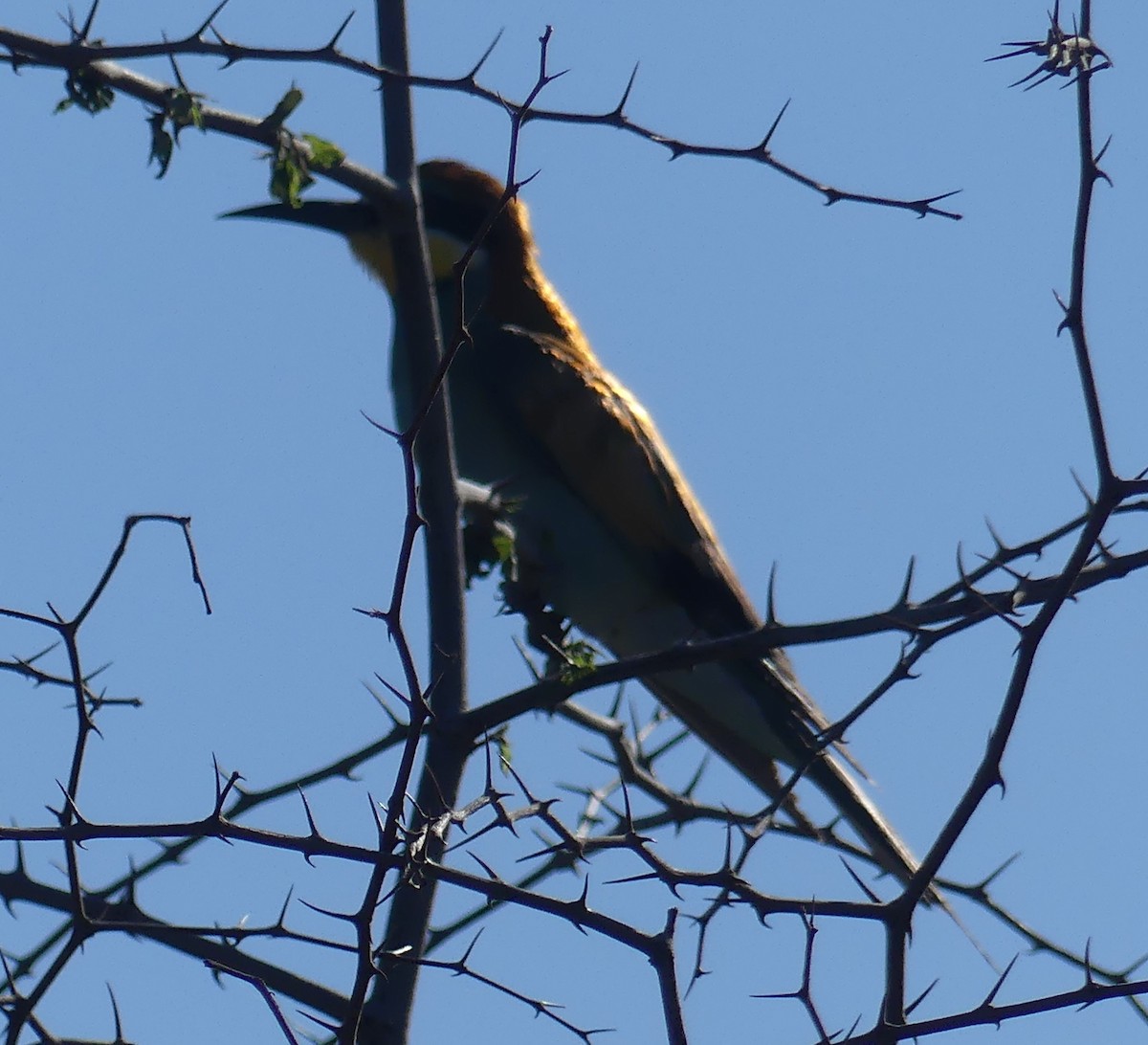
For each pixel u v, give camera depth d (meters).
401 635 6.08
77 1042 6.86
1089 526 6.31
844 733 7.34
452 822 6.86
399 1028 8.04
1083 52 6.38
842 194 7.90
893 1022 6.25
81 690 6.39
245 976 5.96
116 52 7.34
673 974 5.97
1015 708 6.27
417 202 8.99
